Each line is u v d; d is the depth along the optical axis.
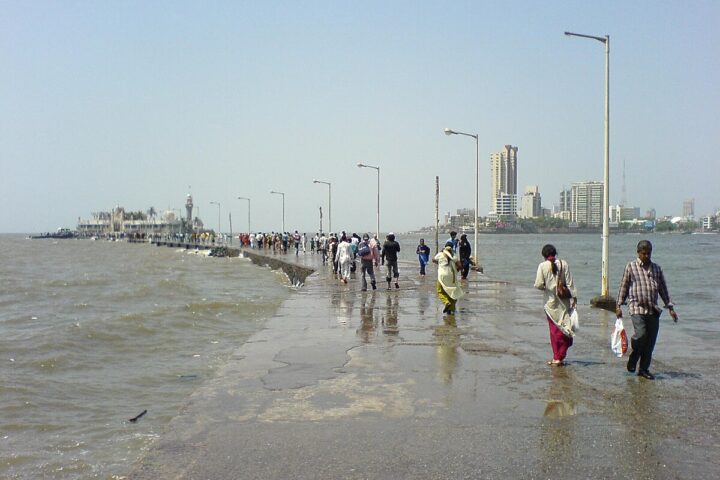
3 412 11.49
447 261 14.59
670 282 42.38
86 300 32.78
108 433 10.25
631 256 87.88
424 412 6.75
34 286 42.44
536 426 6.27
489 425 6.31
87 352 17.53
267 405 7.03
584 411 6.76
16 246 177.62
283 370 8.77
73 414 11.45
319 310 15.41
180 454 5.53
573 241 187.00
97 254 113.19
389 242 21.16
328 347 10.50
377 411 6.80
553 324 8.95
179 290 36.97
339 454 5.53
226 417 6.59
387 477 5.04
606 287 16.38
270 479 5.00
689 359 9.52
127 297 33.66
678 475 5.08
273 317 14.17
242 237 92.88
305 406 7.00
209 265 69.94
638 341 8.20
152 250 135.38
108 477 8.30
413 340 11.14
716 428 6.21
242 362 9.31
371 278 20.66
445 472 5.14
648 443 5.79
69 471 8.53
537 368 8.84
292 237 77.19
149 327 21.69
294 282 39.69
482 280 24.44
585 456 5.48
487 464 5.30
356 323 13.22
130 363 16.12
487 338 11.32
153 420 11.02
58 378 14.35
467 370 8.73
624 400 7.17
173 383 13.91
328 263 38.06
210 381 8.15
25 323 24.23
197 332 21.14
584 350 10.13
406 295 19.02
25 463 8.83
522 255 92.44
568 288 8.94
